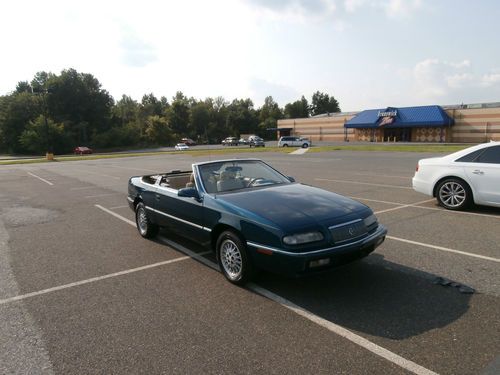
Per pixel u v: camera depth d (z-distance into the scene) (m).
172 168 23.17
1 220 8.83
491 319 3.42
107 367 2.94
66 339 3.38
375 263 4.95
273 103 142.25
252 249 4.09
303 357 2.95
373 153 30.58
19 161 42.41
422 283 4.28
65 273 5.11
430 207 8.42
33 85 89.00
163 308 3.94
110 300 4.19
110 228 7.68
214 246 4.86
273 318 3.62
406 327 3.34
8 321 3.76
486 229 6.45
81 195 12.59
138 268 5.21
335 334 3.28
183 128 113.19
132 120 109.38
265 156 31.45
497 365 2.75
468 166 7.73
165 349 3.15
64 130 73.44
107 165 28.31
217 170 5.48
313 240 3.81
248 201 4.52
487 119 49.88
